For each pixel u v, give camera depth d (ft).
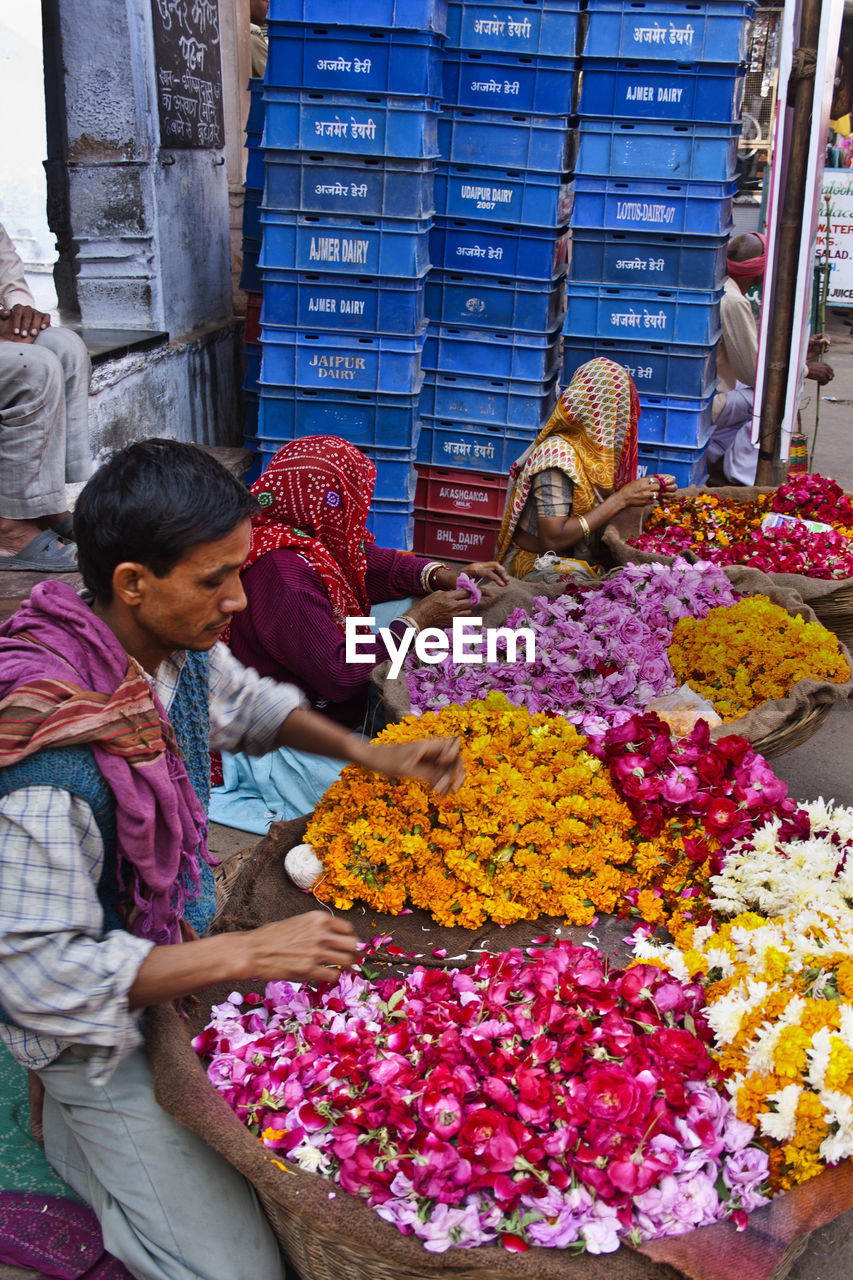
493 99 15.43
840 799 11.89
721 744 8.40
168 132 18.13
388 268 15.26
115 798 5.08
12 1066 7.72
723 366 21.61
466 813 8.16
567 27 15.12
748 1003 6.15
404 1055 6.29
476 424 17.10
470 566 11.76
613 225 16.12
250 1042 6.50
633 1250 5.24
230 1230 5.90
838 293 32.48
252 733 6.81
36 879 4.91
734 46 15.08
